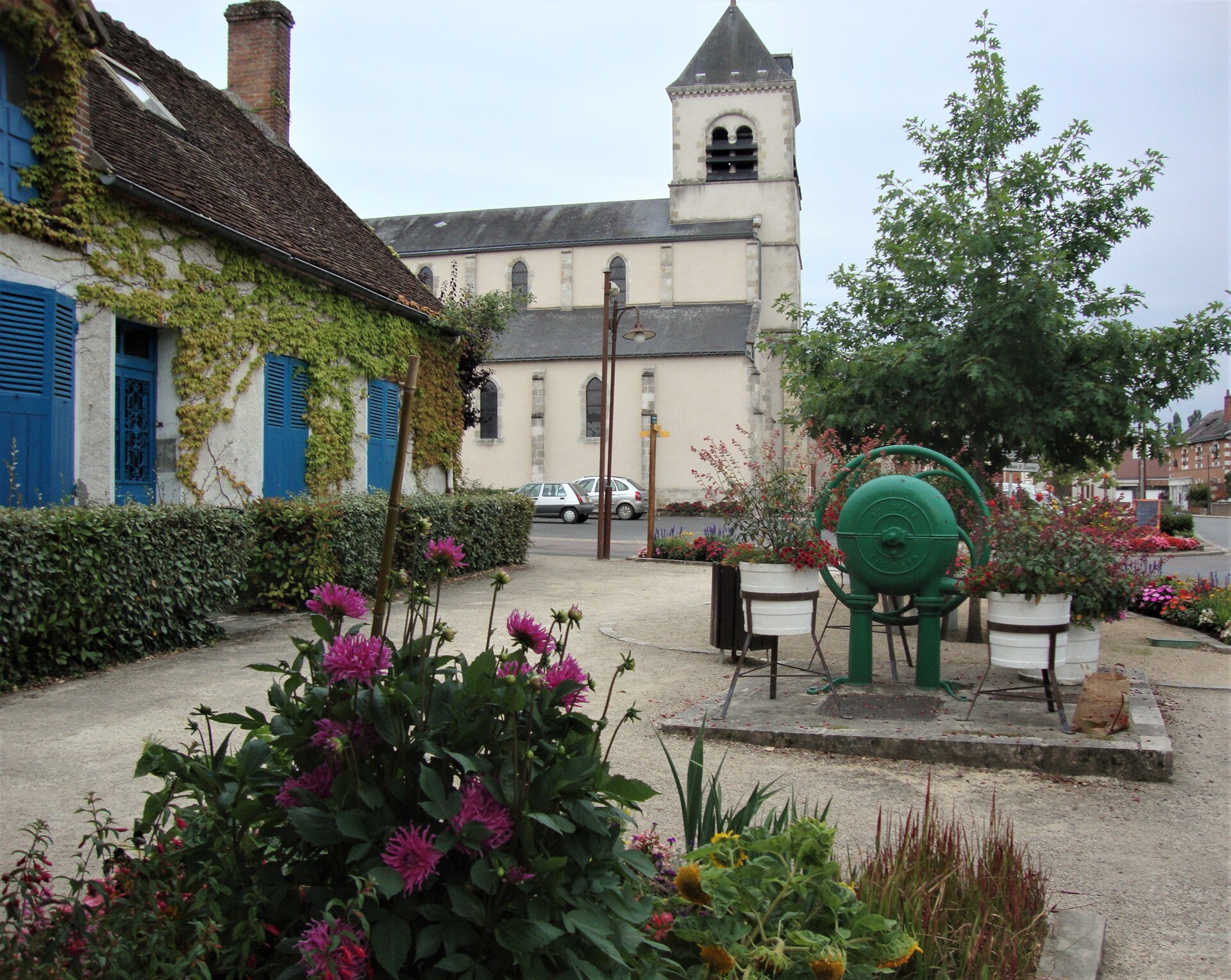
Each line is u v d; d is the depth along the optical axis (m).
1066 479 10.71
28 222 8.86
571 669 2.29
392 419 15.82
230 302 11.72
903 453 7.52
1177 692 7.86
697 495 42.59
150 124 12.23
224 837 2.27
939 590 7.10
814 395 10.32
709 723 6.17
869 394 9.76
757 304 46.72
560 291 49.38
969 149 10.17
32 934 2.11
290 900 2.19
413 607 2.37
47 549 6.89
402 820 2.15
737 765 5.61
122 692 6.82
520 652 2.29
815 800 5.00
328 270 13.36
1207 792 5.21
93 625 7.43
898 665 8.50
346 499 11.57
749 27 50.12
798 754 5.82
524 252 49.91
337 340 13.99
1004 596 6.05
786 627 6.70
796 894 2.84
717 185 48.97
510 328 47.81
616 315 19.95
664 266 47.88
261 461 12.38
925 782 5.33
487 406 45.28
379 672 2.15
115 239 9.89
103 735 5.75
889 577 7.02
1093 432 9.81
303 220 14.64
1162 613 12.02
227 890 2.16
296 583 10.34
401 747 2.14
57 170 9.31
